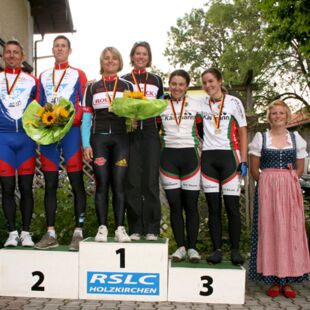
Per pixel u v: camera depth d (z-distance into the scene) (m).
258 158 4.38
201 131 4.32
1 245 5.41
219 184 4.24
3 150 4.21
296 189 4.14
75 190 4.32
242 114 4.26
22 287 4.08
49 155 4.28
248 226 6.35
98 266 4.02
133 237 4.31
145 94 4.32
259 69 21.84
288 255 4.07
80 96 4.38
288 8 6.88
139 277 4.01
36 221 5.73
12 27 11.21
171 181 4.27
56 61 4.42
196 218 4.30
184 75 4.26
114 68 4.22
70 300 4.00
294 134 4.33
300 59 19.28
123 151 4.18
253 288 4.53
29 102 4.35
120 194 4.16
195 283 3.98
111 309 3.74
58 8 13.14
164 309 3.77
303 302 4.02
